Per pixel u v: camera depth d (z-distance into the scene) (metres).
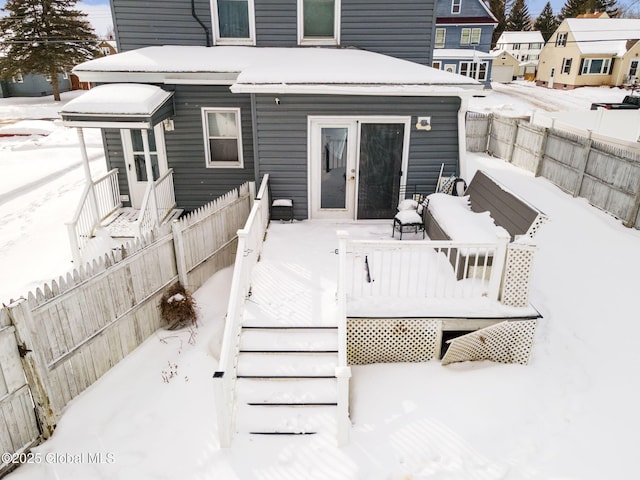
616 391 5.74
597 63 38.78
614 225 10.20
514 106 29.97
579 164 11.85
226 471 4.71
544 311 7.42
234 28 10.42
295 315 6.26
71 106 8.34
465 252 6.36
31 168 17.05
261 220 8.18
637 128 20.92
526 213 6.25
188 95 9.89
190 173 10.52
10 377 4.58
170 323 6.99
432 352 6.39
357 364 6.44
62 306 5.20
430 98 8.73
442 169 9.27
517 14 64.56
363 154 9.13
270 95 8.66
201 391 5.78
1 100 35.34
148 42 10.39
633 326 6.92
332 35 10.41
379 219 9.63
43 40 32.59
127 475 4.65
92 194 9.09
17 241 10.41
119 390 5.75
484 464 4.79
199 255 8.06
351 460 4.83
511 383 5.89
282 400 5.45
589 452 4.89
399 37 10.23
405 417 5.39
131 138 10.19
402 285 6.71
